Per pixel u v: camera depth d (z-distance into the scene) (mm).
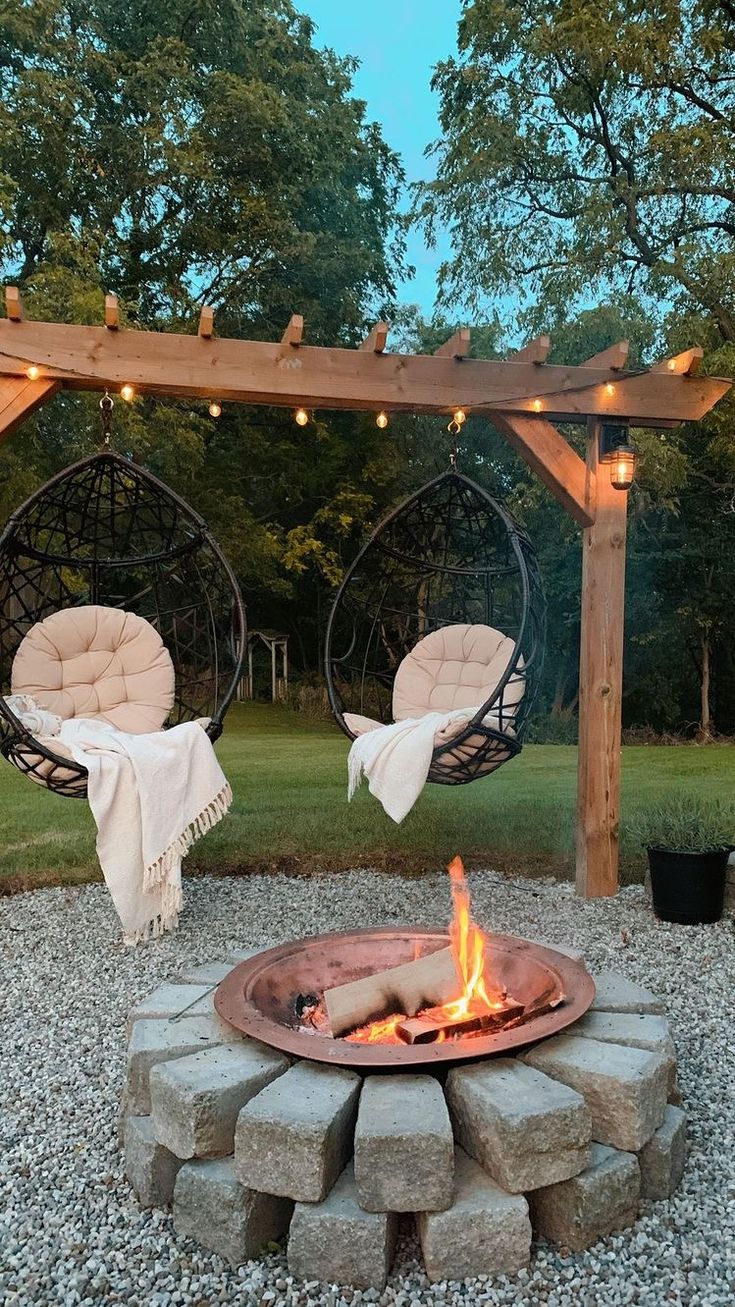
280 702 14055
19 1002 3027
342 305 12711
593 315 9430
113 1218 1836
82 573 9523
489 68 10445
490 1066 1850
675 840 3877
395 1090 1765
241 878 4531
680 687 13750
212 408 3906
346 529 13102
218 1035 2025
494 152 10219
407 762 3650
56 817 5777
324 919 3846
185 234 11812
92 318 8516
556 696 13164
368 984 2137
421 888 4312
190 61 11977
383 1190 1634
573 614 12836
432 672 4656
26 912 4004
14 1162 2066
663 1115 1896
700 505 12438
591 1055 1896
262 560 12703
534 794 6562
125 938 3568
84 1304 1603
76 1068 2541
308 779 7082
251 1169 1678
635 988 2242
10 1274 1684
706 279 9078
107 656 4449
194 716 4832
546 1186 1709
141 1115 2004
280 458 13578
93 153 10828
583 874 4180
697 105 10156
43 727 3707
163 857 3512
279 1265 1695
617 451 4059
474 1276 1637
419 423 13508
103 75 10906
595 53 9055
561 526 11188
